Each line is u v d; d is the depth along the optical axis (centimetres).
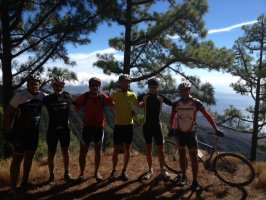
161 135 809
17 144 684
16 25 1321
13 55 1288
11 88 1294
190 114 757
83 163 798
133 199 710
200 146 842
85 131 782
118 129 804
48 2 1228
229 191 760
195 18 1648
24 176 736
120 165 998
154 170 922
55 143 770
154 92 796
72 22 1219
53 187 762
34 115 698
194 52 1684
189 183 809
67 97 767
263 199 716
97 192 741
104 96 780
